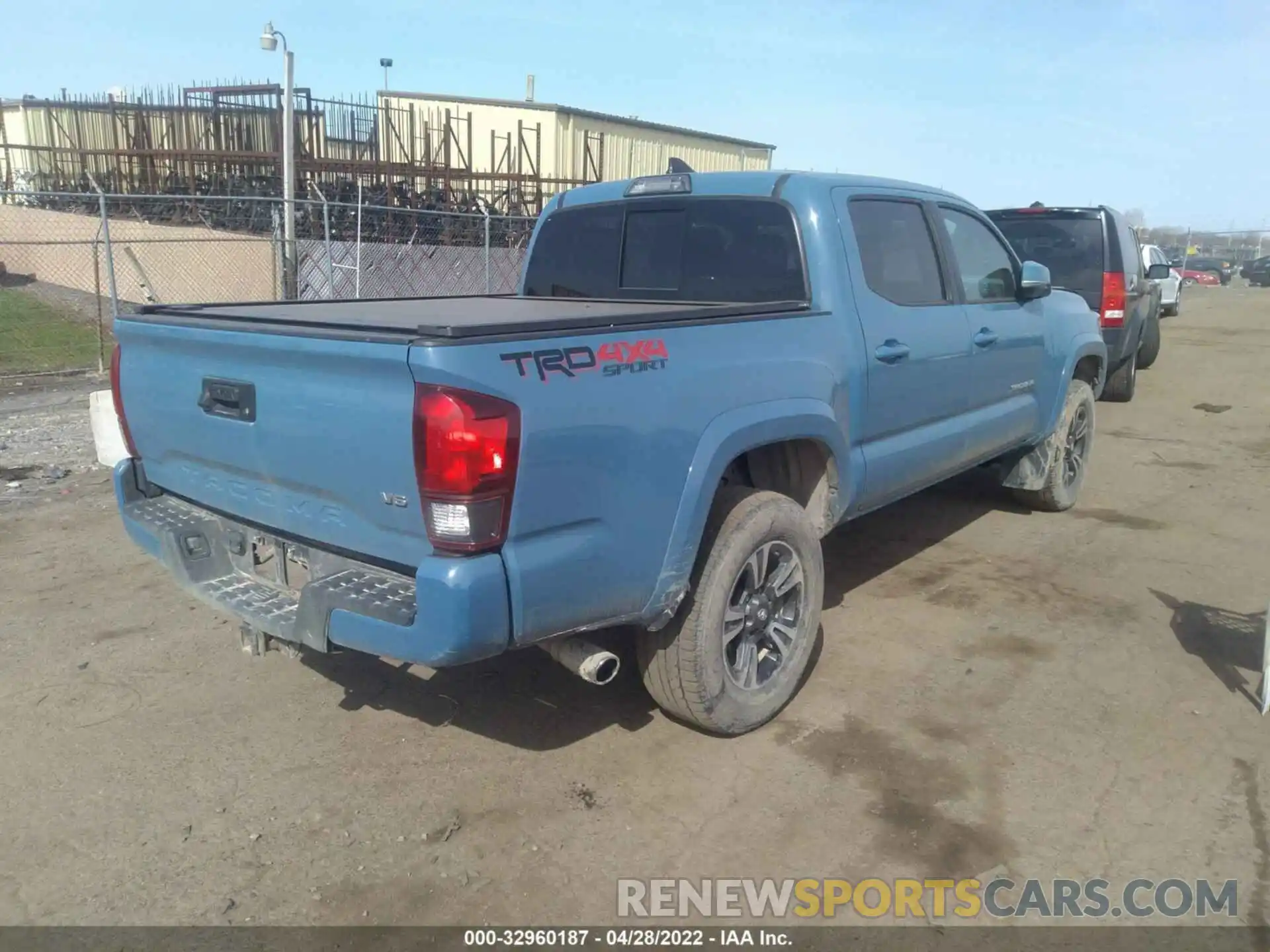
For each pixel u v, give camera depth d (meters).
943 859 3.05
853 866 3.02
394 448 2.77
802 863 3.03
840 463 4.07
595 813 3.28
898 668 4.32
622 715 3.92
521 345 2.80
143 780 3.46
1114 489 7.48
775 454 4.14
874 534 6.28
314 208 16.02
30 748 3.65
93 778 3.46
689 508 3.27
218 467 3.47
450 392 2.64
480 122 21.88
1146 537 6.22
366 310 4.05
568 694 4.10
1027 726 3.83
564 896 2.89
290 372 3.04
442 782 3.45
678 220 4.58
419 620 2.76
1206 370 14.23
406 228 17.27
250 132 18.69
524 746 3.69
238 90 19.25
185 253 17.45
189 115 19.84
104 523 6.25
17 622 4.74
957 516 6.68
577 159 22.33
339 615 2.95
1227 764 3.57
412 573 2.96
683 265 4.55
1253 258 50.44
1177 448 8.98
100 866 3.01
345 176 17.94
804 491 4.19
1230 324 21.53
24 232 23.27
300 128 18.39
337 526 3.08
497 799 3.35
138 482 3.93
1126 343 10.31
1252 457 8.59
